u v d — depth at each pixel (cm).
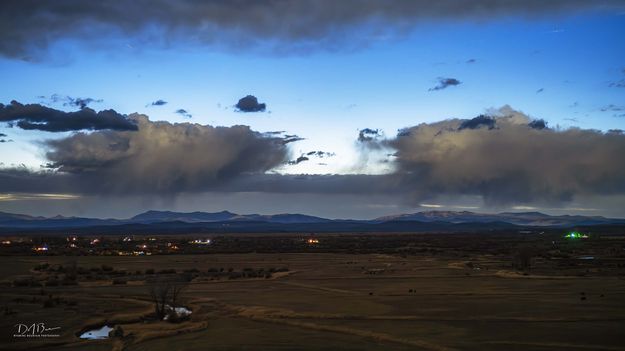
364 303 6462
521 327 4944
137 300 6925
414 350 4250
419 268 11031
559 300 6391
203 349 4319
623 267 10512
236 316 5794
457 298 6712
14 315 5659
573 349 4172
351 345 4419
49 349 4381
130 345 4488
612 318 5281
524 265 10738
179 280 9025
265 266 11956
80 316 5672
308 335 4794
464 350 4188
